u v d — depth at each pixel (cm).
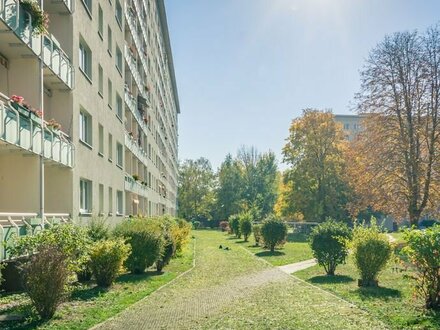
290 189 6153
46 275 1130
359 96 3756
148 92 4747
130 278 1941
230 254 3259
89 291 1535
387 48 3628
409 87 3541
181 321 1112
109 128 2770
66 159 1802
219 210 10325
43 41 1563
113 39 2920
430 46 3503
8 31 1312
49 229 1310
